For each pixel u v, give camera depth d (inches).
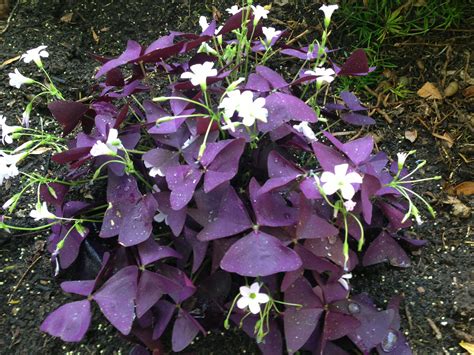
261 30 12.4
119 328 9.4
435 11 15.7
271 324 10.3
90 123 12.0
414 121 14.4
